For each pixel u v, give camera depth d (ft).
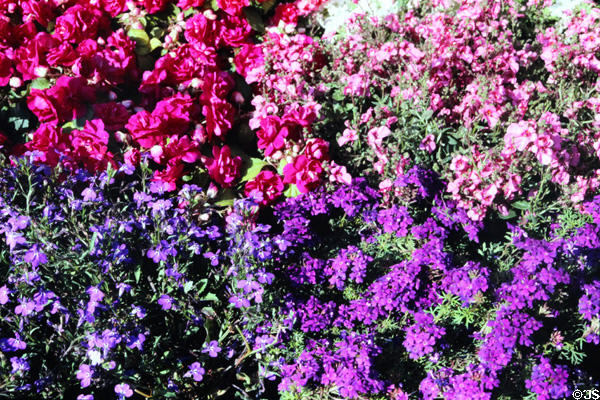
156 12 3.21
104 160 2.72
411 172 2.68
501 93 2.89
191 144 2.78
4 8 3.04
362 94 2.95
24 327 2.30
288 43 3.14
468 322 2.42
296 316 2.42
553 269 2.37
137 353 2.36
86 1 3.07
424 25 3.14
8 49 2.97
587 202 2.74
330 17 3.42
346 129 2.90
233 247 2.45
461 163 2.72
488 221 2.83
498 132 2.85
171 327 2.47
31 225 2.25
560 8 3.43
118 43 2.96
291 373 2.33
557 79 3.08
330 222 2.75
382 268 2.64
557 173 2.80
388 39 3.18
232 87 3.09
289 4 3.38
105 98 2.91
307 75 3.13
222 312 2.53
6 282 2.40
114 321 2.24
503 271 2.56
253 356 2.51
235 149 3.00
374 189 2.91
